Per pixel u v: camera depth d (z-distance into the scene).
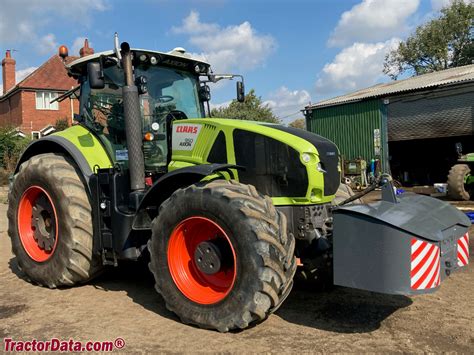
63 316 4.19
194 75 5.54
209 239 3.93
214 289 3.89
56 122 27.70
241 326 3.55
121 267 5.92
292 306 4.32
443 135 16.98
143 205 4.28
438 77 18.97
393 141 18.52
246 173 4.24
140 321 4.02
